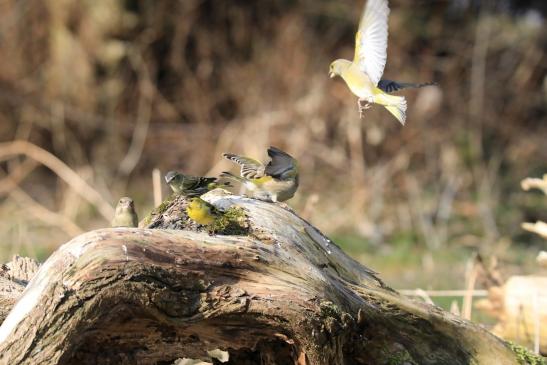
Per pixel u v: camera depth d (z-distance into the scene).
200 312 5.32
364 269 6.43
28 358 5.01
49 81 17.92
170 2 18.30
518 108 19.27
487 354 6.28
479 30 19.36
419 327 6.18
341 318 5.59
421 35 19.27
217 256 5.39
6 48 17.84
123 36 17.95
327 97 18.03
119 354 5.46
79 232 14.32
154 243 5.27
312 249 6.02
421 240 15.68
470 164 18.14
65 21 17.77
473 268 8.78
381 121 18.00
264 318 5.41
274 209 6.18
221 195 6.41
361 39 6.14
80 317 5.05
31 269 6.82
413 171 17.91
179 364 7.64
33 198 16.78
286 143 17.75
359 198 16.67
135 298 5.14
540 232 8.53
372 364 6.01
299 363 5.62
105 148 17.97
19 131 17.62
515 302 8.31
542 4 20.84
